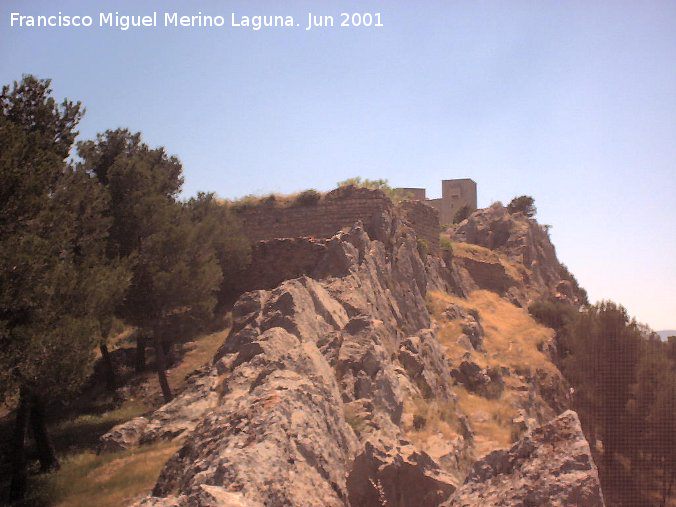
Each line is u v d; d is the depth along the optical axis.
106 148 41.91
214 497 9.52
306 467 13.04
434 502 14.14
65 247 27.22
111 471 22.56
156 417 25.62
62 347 22.94
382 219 48.50
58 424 34.03
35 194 24.25
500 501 10.26
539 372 52.66
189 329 38.53
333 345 28.94
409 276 48.97
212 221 41.25
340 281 38.28
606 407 43.72
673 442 40.56
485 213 88.94
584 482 9.91
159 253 36.09
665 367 43.62
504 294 72.25
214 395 25.56
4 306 21.14
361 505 13.99
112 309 30.70
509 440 37.00
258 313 30.16
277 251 45.91
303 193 49.97
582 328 46.62
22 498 23.61
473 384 44.59
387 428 23.81
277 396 15.62
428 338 41.12
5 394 21.73
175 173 46.75
